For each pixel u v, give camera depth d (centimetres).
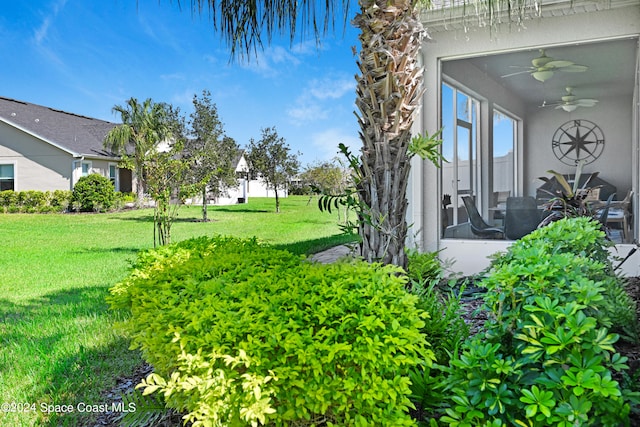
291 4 342
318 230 1323
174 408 239
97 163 2059
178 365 198
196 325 190
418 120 595
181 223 1538
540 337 173
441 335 253
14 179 1998
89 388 300
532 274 198
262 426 185
